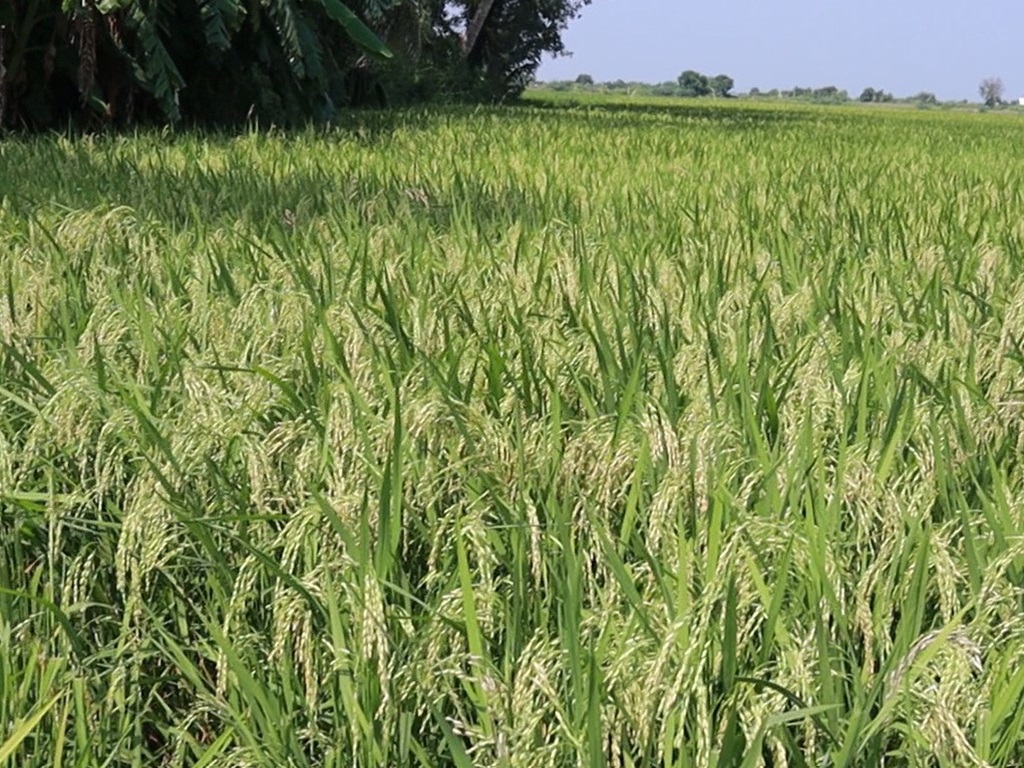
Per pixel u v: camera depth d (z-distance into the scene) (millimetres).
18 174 7832
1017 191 8867
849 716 1967
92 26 13109
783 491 2486
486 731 1937
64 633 2223
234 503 2506
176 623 2430
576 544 2424
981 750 1833
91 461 2686
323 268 4332
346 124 16656
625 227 6137
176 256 4664
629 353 3588
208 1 13609
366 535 2154
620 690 1851
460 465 2514
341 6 14734
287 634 2125
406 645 2127
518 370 3258
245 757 1941
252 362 3152
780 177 9680
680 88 168125
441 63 38250
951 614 2014
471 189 7258
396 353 3281
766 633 2020
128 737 2174
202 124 15070
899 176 10859
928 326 3945
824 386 3057
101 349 3234
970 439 2859
